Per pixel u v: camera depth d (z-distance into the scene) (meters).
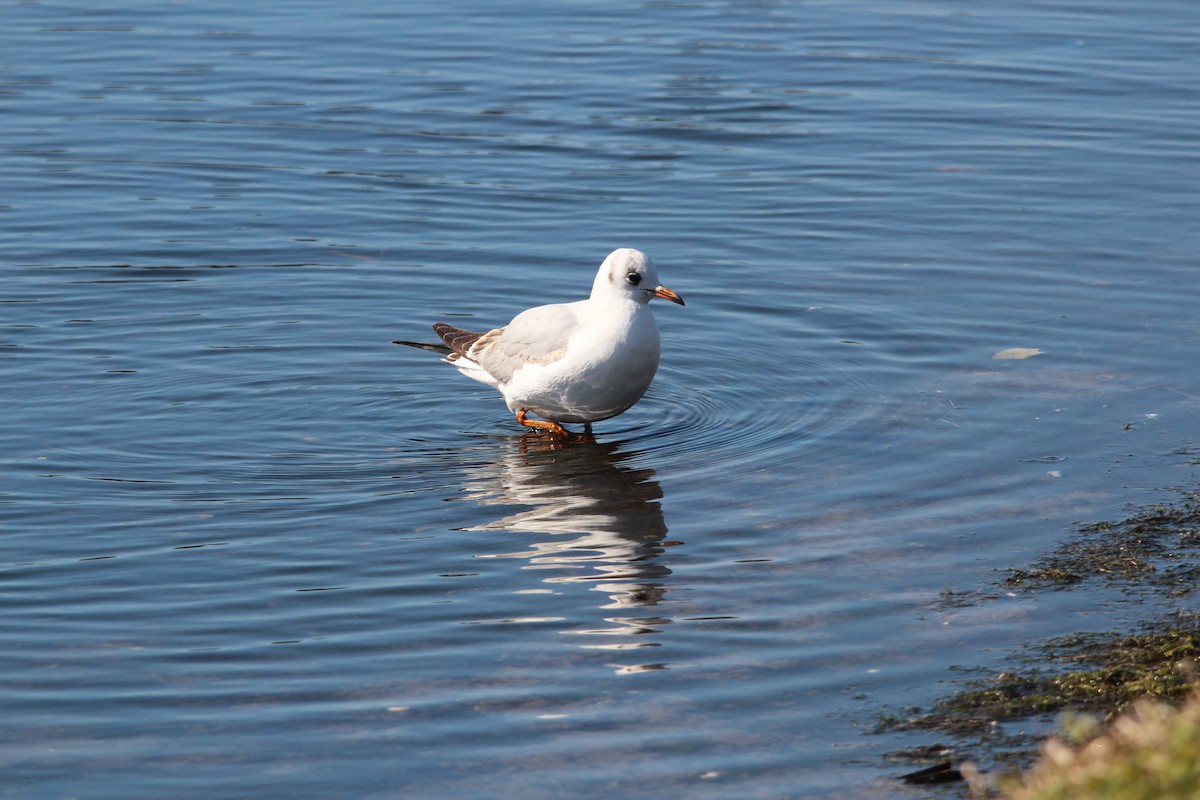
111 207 20.33
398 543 11.96
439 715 9.38
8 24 28.75
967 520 12.19
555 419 14.52
